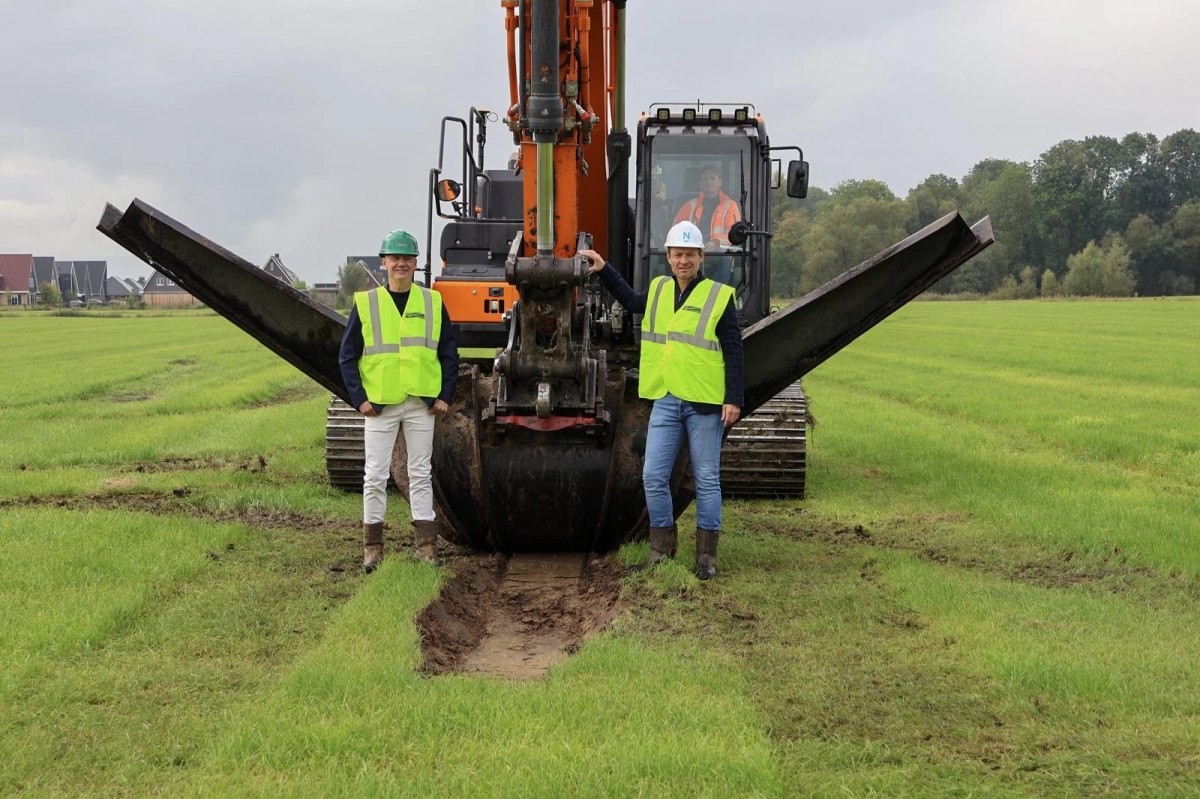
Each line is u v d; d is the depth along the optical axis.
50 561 6.35
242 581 6.25
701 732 4.09
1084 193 131.12
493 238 10.23
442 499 6.96
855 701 4.53
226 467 10.77
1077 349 31.53
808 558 7.09
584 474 6.83
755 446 9.12
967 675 4.82
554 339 6.61
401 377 6.49
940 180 160.75
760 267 9.70
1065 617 5.70
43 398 17.92
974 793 3.72
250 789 3.62
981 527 8.23
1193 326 47.06
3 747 3.98
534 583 6.75
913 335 40.16
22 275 135.75
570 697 4.37
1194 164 132.88
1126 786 3.79
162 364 26.05
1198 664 4.96
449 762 3.86
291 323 7.10
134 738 4.08
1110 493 9.48
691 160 9.65
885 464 11.23
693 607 5.71
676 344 6.39
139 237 6.90
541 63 6.40
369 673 4.55
